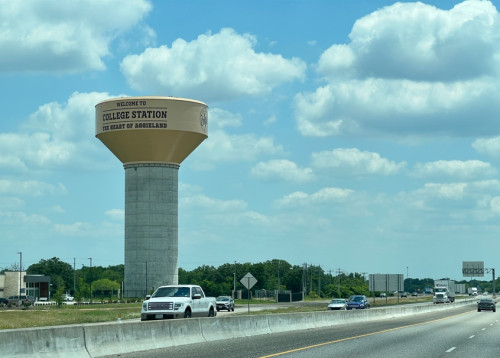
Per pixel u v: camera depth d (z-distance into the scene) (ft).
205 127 367.86
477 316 216.54
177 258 366.02
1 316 216.74
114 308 289.74
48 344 64.18
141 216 359.66
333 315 156.04
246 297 552.00
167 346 85.87
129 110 353.10
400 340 101.86
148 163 359.66
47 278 490.49
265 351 80.43
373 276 372.99
